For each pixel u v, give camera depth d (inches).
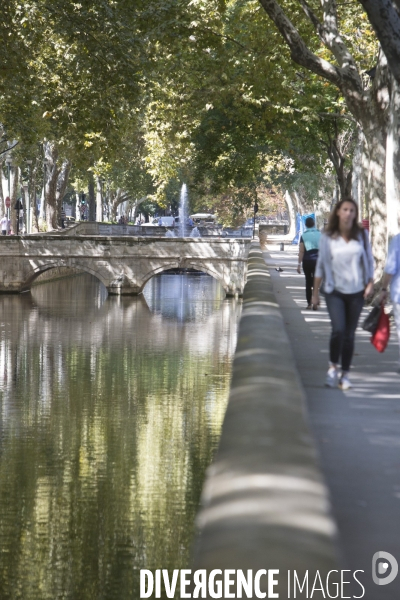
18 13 2000.5
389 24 894.4
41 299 3713.1
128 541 1054.4
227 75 2321.6
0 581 965.8
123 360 2272.4
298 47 1407.5
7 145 3983.8
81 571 979.9
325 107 2628.0
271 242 4633.4
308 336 896.9
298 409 253.1
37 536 1062.4
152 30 1888.5
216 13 1951.3
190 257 3865.7
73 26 1919.3
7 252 3846.0
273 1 1384.1
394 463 399.9
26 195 4633.4
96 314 3235.7
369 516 320.2
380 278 1446.9
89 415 1653.5
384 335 604.7
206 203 6254.9
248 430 213.0
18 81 2102.6
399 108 1226.6
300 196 5339.6
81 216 5757.9
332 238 583.2
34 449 1413.6
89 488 1222.9
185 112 2470.5
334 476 377.7
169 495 1206.9
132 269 3878.0
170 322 3051.2
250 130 2787.9
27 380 1993.1
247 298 764.6
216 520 135.2
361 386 613.3
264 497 146.3
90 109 2043.6
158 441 1473.9
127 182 5969.5
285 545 120.6
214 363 2244.1
